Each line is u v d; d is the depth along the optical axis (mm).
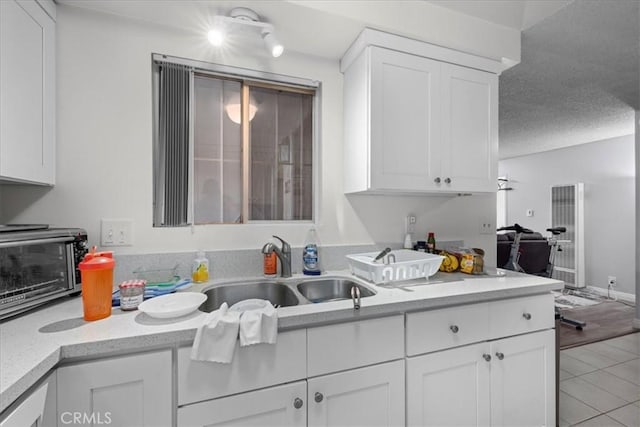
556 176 5312
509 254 3820
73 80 1340
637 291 3312
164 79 1489
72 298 1183
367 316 1167
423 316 1235
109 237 1382
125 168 1412
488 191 1751
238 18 1354
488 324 1361
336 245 1793
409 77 1577
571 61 2201
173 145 1510
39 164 1188
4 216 1256
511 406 1403
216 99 1659
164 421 901
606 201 4629
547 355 1496
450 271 1733
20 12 1077
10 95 1031
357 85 1627
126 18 1424
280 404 1011
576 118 3566
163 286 1292
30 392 725
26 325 930
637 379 2289
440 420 1259
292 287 1475
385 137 1525
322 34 1559
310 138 1847
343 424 1100
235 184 1691
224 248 1579
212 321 930
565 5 1628
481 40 1710
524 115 3441
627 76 2436
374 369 1145
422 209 2018
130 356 873
